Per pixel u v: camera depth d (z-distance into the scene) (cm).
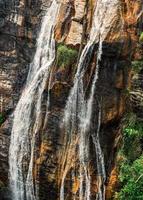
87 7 2930
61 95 2911
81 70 2866
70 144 2872
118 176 2705
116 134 2792
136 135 2733
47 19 3212
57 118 2916
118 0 2823
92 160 2817
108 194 2731
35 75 3170
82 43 2883
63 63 2916
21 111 3150
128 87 2766
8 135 3172
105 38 2770
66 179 2852
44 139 2942
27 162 3042
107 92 2806
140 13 2783
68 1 3039
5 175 3156
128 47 2777
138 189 2622
